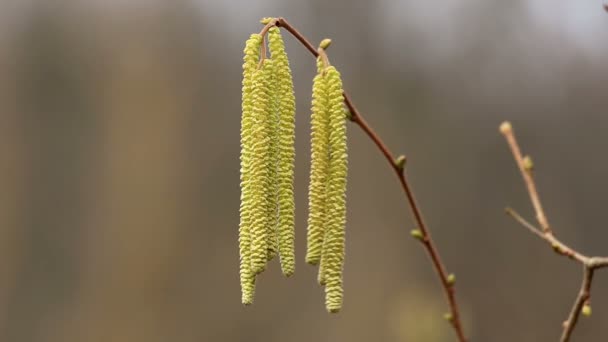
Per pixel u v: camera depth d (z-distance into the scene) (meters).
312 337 1.62
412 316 1.19
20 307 1.64
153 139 1.82
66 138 1.80
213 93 1.89
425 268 1.73
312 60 1.79
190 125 1.85
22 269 1.67
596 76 1.84
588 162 1.80
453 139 1.87
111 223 1.73
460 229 1.79
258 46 0.60
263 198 0.59
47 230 1.72
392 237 1.75
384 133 1.87
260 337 1.62
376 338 1.61
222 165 1.82
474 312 1.70
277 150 0.59
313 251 0.60
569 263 1.71
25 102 1.81
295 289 1.64
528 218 1.78
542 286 1.71
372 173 1.81
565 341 0.66
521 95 1.88
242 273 0.59
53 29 1.87
